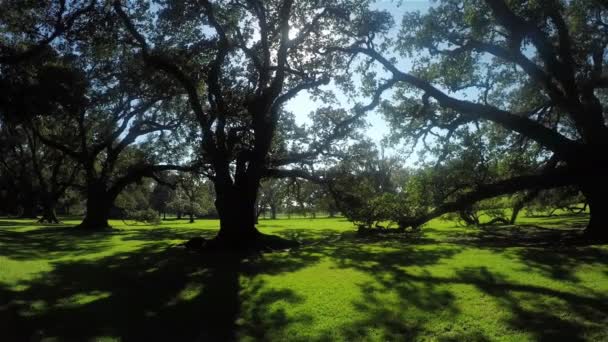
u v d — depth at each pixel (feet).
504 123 54.49
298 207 95.35
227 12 63.82
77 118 105.40
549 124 71.77
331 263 45.52
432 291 31.42
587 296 28.22
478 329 23.57
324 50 65.16
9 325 26.30
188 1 58.65
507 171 64.34
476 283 33.17
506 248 52.31
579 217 129.49
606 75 64.28
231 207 61.93
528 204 95.04
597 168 50.67
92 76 92.02
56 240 79.00
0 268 45.21
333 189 78.28
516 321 24.38
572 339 21.58
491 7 52.26
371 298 30.32
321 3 64.49
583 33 62.34
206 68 62.39
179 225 143.13
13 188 166.91
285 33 62.18
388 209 71.26
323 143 72.95
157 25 64.28
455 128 61.52
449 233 82.17
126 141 112.68
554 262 39.63
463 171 62.59
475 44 57.82
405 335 23.31
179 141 113.29
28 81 61.77
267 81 65.51
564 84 52.85
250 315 27.71
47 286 36.76
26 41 67.72
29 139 142.31
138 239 81.35
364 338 23.11
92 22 59.36
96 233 97.96
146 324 26.48
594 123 52.16
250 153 62.75
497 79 64.23
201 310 29.12
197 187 129.18
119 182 115.44
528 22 50.88
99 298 32.63
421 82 58.49
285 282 36.27
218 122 61.36
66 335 24.62
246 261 48.21
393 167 128.26
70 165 143.23
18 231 102.63
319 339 23.17
